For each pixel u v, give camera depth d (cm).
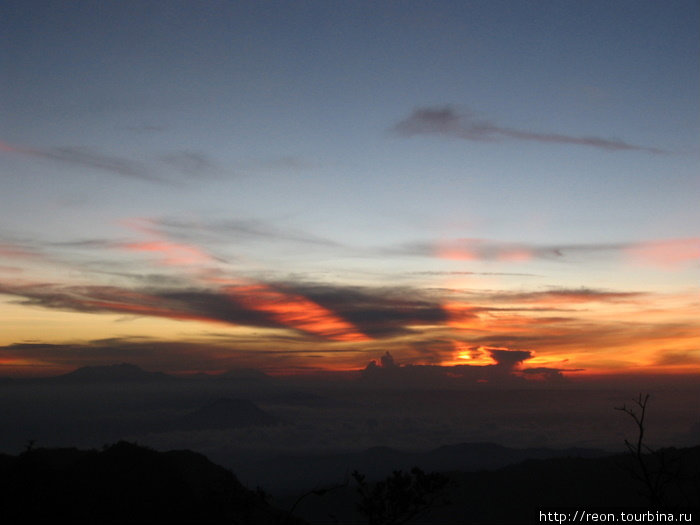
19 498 2652
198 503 2916
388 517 2297
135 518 2678
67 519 2581
